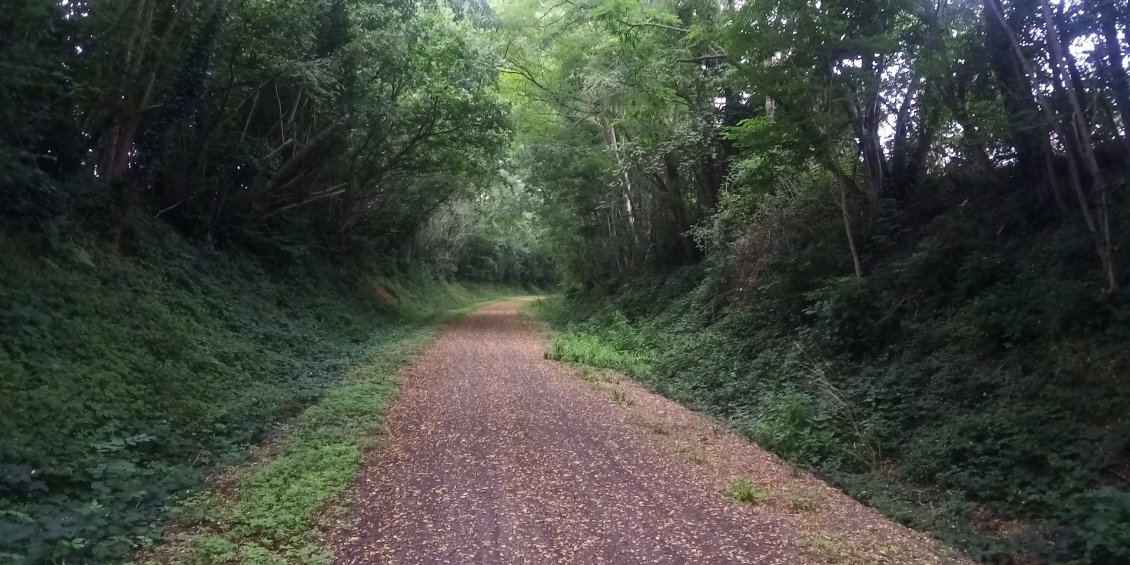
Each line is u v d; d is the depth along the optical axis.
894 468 8.12
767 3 11.23
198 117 15.70
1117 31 8.59
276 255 20.39
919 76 11.02
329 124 19.64
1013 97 10.00
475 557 4.89
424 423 9.38
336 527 5.50
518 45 23.31
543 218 33.41
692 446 8.26
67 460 6.35
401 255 39.81
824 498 6.59
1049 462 6.83
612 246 29.67
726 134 13.81
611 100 18.80
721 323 15.53
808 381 10.77
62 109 11.49
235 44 14.75
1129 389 7.05
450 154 25.17
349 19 17.52
